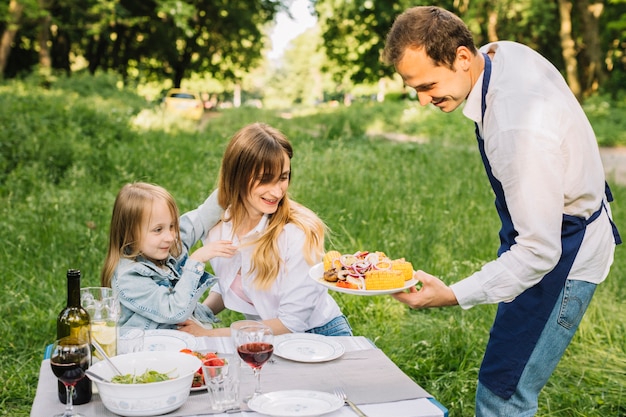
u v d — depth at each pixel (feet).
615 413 12.03
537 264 7.26
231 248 9.16
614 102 65.05
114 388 6.16
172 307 8.81
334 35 88.28
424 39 7.42
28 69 87.10
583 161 7.54
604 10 76.38
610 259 8.16
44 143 29.45
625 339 14.60
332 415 6.31
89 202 22.50
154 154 32.94
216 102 160.45
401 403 6.59
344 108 71.46
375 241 20.03
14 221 20.02
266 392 6.82
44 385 7.02
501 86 7.47
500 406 8.25
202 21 94.89
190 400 6.63
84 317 6.84
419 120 59.41
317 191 24.72
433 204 25.26
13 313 15.14
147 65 101.45
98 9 72.69
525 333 7.98
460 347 14.12
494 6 76.28
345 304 16.11
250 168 9.20
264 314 9.85
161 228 9.19
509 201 7.34
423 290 7.62
